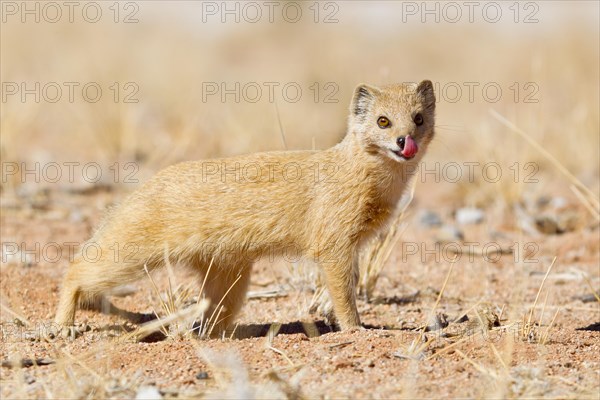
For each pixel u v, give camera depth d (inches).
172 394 342.3
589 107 950.4
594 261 618.8
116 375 362.0
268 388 336.5
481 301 496.7
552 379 358.9
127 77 1151.0
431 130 498.0
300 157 476.7
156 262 464.1
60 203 742.5
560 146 884.0
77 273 459.5
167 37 1459.2
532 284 566.3
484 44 1517.0
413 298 538.6
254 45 1601.9
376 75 1311.5
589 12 1595.7
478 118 1054.4
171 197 458.9
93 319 478.6
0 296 500.4
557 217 713.0
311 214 465.4
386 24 1646.2
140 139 951.6
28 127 972.6
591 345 413.4
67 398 338.3
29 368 378.0
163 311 460.4
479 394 340.5
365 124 473.4
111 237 456.4
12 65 1216.2
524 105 1122.7
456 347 397.4
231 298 480.4
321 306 496.4
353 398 338.6
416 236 687.7
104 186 797.2
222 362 370.9
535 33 1541.6
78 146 970.1
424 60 1460.4
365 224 471.2
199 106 1058.1
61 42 1294.3
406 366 372.8
